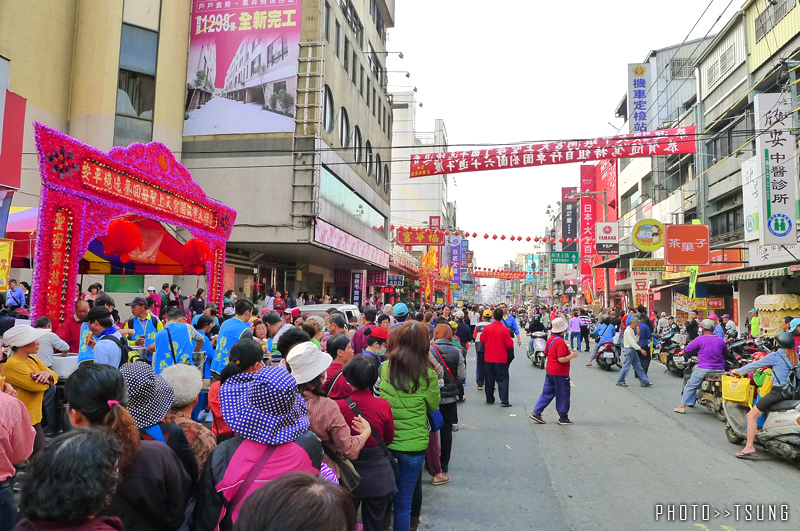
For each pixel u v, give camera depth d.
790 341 6.38
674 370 14.05
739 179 21.31
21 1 15.08
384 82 31.84
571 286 57.12
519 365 16.67
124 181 8.41
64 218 7.23
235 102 19.05
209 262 11.63
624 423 8.46
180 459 2.89
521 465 6.30
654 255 30.69
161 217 9.50
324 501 1.37
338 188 21.78
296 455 2.56
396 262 36.09
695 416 8.98
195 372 3.33
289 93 18.84
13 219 10.82
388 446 4.12
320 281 29.41
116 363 5.52
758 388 6.95
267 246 19.70
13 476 3.24
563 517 4.76
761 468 6.14
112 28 17.23
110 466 1.79
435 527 4.58
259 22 19.17
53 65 16.30
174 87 18.64
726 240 22.89
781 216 14.88
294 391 2.66
